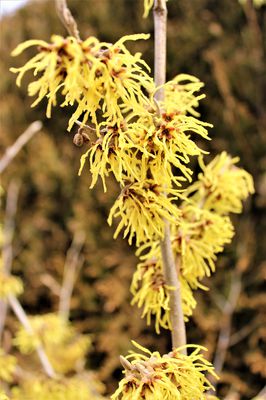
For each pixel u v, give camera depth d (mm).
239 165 4328
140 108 818
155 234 1095
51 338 2377
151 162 887
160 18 1087
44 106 5383
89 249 4785
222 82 4355
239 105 4414
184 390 914
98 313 4707
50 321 2426
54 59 725
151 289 1098
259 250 4238
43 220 5230
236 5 4719
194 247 1156
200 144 4227
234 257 4164
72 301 4676
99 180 4789
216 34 4652
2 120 5547
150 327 4277
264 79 4527
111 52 773
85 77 763
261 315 4039
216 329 4066
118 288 4449
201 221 1168
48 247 5211
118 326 4348
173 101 1146
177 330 1097
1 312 2869
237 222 4223
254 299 4055
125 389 907
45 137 5352
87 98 783
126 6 5016
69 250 4836
